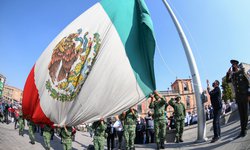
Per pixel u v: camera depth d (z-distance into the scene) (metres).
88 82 10.49
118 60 10.58
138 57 10.84
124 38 10.95
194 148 8.16
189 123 18.80
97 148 9.47
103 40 11.01
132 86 10.40
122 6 11.59
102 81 10.40
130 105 10.23
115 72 10.43
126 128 10.12
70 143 10.11
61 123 10.45
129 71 10.50
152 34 10.61
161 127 9.63
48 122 11.34
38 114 11.70
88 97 10.33
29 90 12.90
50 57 12.52
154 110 9.93
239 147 6.16
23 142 13.34
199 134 9.49
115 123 12.34
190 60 10.29
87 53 11.10
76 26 12.30
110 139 12.32
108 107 10.17
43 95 11.94
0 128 18.00
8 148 10.67
